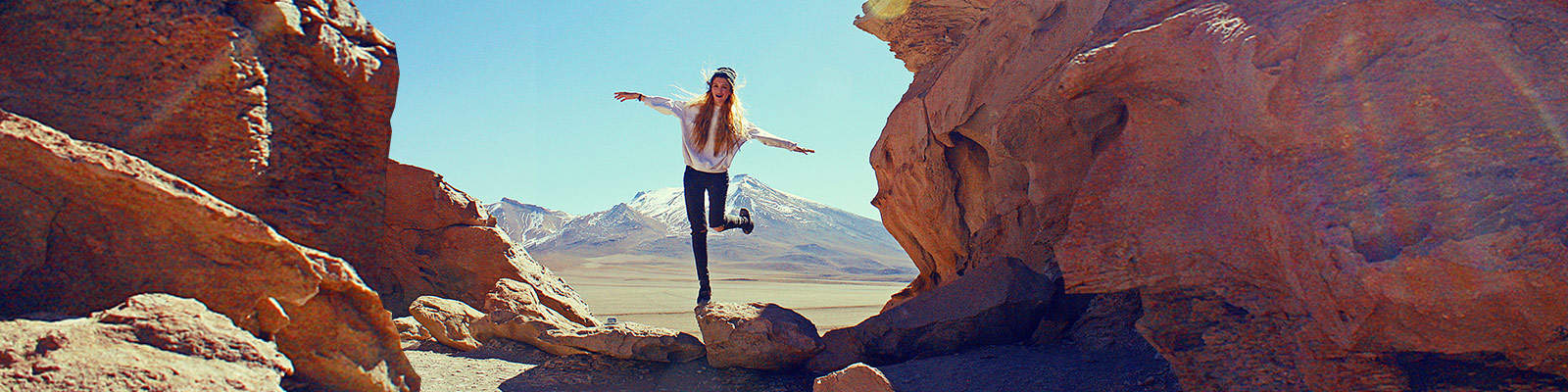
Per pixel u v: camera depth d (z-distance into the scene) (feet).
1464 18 7.08
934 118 23.75
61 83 7.87
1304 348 7.80
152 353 6.05
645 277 282.77
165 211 6.99
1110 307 16.24
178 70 8.08
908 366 15.21
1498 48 6.88
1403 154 6.81
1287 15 7.79
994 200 22.94
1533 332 6.04
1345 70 7.33
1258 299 8.43
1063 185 15.07
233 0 8.44
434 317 19.22
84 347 5.86
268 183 8.47
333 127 9.27
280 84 8.66
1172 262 8.99
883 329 16.98
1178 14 9.15
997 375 13.74
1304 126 7.29
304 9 8.95
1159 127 9.48
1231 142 8.34
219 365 6.27
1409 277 6.12
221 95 8.09
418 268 25.52
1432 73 7.02
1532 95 6.65
